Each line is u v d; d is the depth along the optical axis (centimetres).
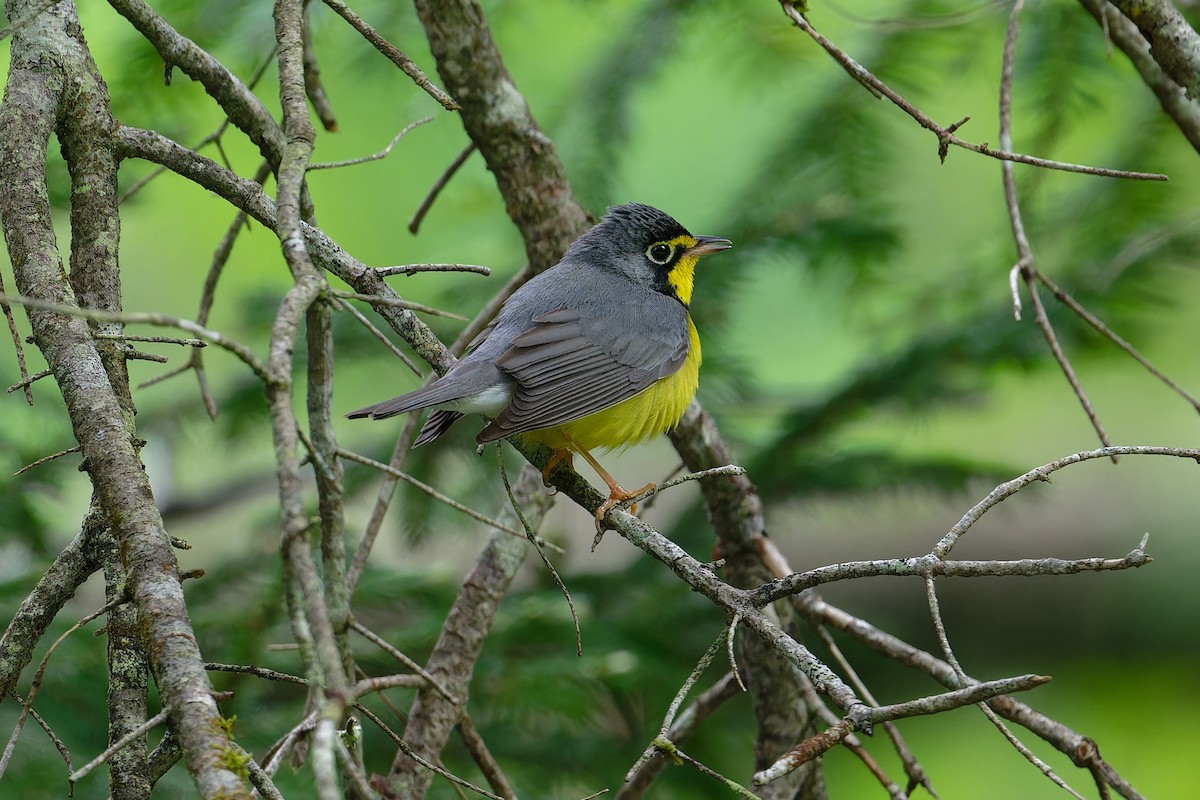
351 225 1611
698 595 1119
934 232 1452
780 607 910
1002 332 1122
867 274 1211
